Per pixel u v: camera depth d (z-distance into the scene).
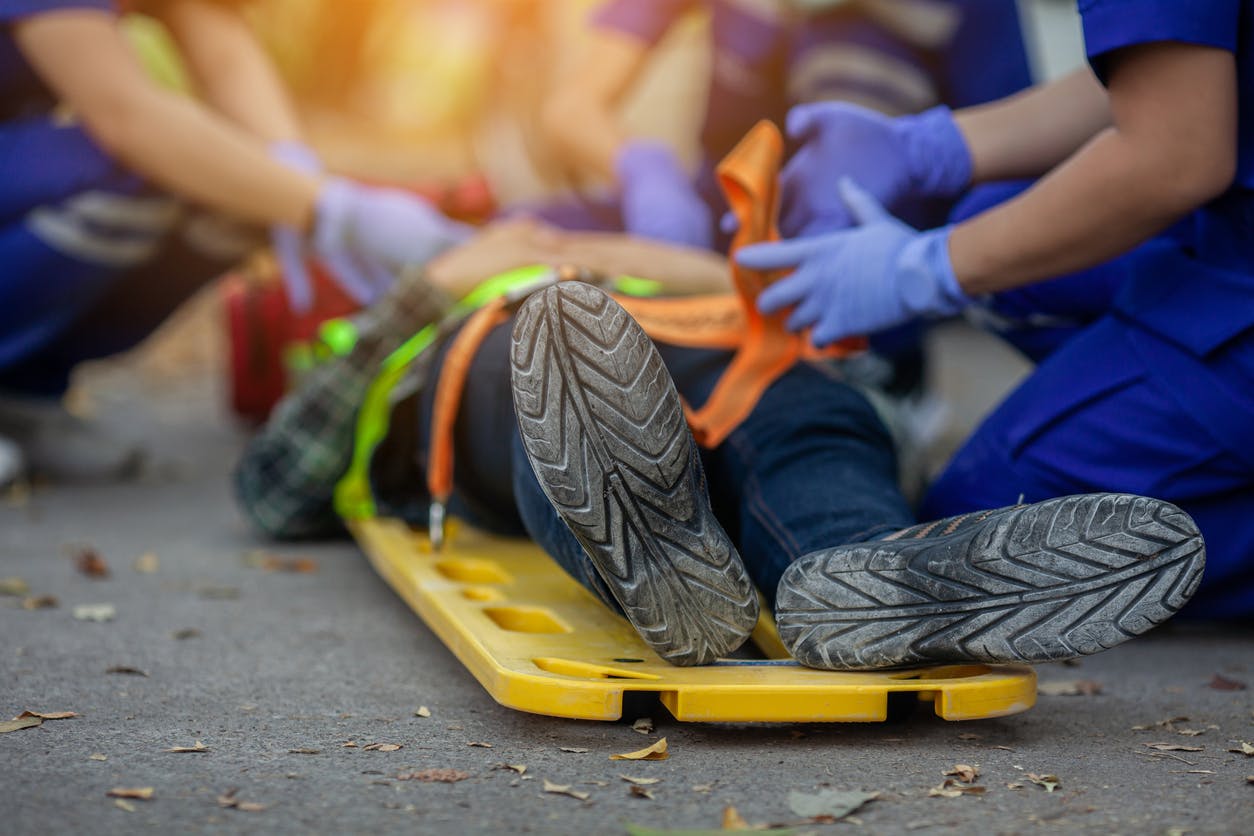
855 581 3.09
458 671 3.94
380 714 3.47
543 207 7.56
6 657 4.00
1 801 2.75
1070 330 5.03
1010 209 3.77
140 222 7.24
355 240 6.64
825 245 4.05
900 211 6.25
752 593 3.10
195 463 8.68
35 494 7.39
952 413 10.22
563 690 3.07
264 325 9.42
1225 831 2.64
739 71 7.63
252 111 7.66
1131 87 3.46
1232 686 3.88
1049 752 3.20
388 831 2.61
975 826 2.66
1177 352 3.99
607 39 7.86
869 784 2.92
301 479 5.70
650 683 3.09
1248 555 4.20
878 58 7.01
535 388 2.94
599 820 2.67
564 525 3.33
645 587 3.03
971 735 3.33
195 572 5.45
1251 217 3.84
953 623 3.04
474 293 5.18
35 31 6.60
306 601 4.93
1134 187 3.49
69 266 7.17
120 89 6.63
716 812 2.72
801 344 4.18
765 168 4.00
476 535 5.09
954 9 6.89
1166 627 4.76
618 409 2.93
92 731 3.27
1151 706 3.67
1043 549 2.95
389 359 5.27
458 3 18.92
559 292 2.95
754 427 3.75
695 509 3.03
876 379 7.80
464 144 18.36
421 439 4.87
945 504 4.50
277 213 6.69
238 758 3.07
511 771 2.99
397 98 19.50
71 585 5.14
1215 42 3.38
